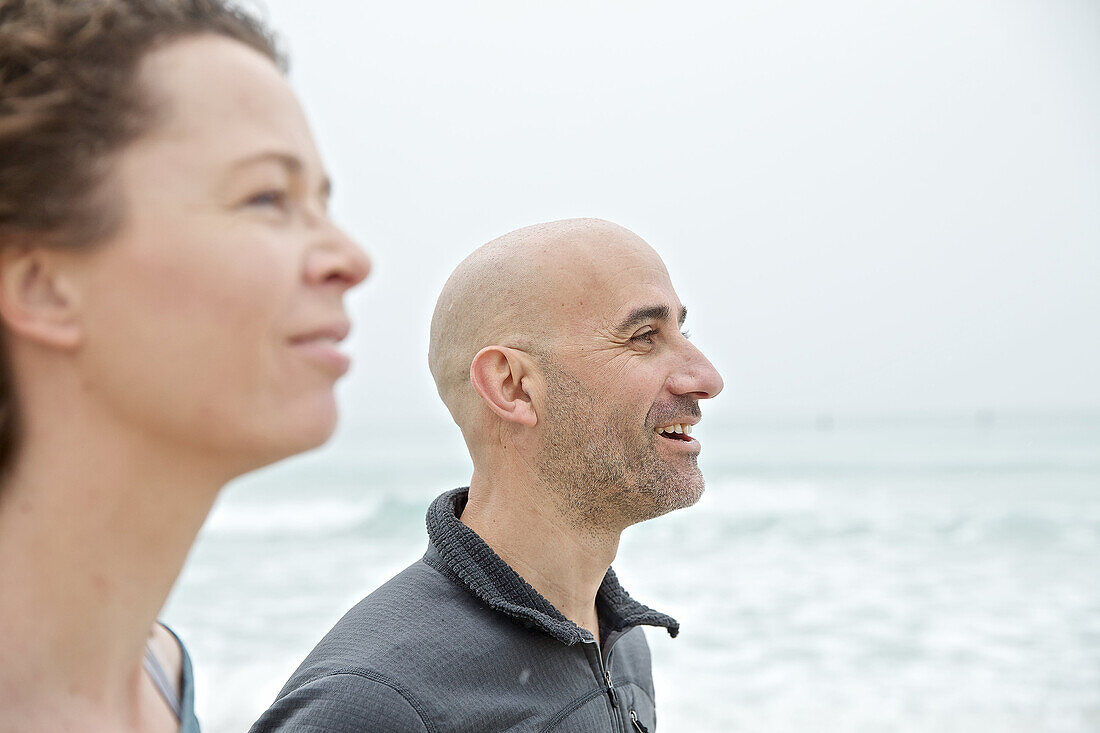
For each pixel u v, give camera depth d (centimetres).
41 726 53
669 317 186
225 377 48
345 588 1625
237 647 1248
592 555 186
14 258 47
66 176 46
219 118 50
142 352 47
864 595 1461
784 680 1057
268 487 2975
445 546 182
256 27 58
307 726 154
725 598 1460
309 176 55
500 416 182
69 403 50
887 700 986
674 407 181
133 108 48
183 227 48
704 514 2202
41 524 51
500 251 190
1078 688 1008
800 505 2327
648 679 218
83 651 54
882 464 3219
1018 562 1680
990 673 1070
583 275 182
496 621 174
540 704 169
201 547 2045
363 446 5216
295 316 51
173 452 50
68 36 48
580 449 178
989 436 4862
